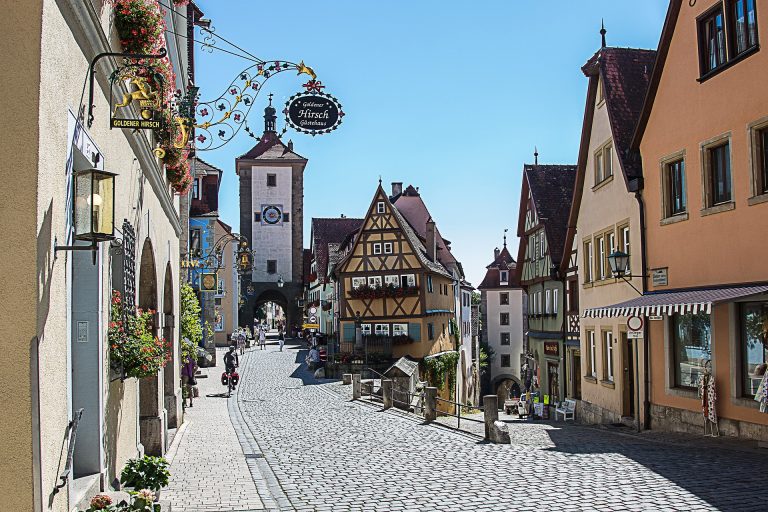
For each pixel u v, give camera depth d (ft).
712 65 50.90
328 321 198.18
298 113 37.91
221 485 33.76
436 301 151.33
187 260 77.15
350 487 32.73
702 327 52.47
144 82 25.03
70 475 19.48
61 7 18.38
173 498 30.86
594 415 77.15
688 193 53.78
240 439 51.80
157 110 27.43
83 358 23.34
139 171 33.30
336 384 108.27
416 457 41.39
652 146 59.72
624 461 37.88
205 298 145.18
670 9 55.21
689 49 53.47
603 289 74.08
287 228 254.06
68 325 19.51
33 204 16.55
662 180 57.93
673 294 52.80
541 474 34.45
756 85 45.44
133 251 30.53
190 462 40.91
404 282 140.56
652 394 59.57
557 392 100.22
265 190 253.85
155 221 40.14
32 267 16.49
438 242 180.75
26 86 16.61
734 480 31.32
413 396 79.92
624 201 66.49
